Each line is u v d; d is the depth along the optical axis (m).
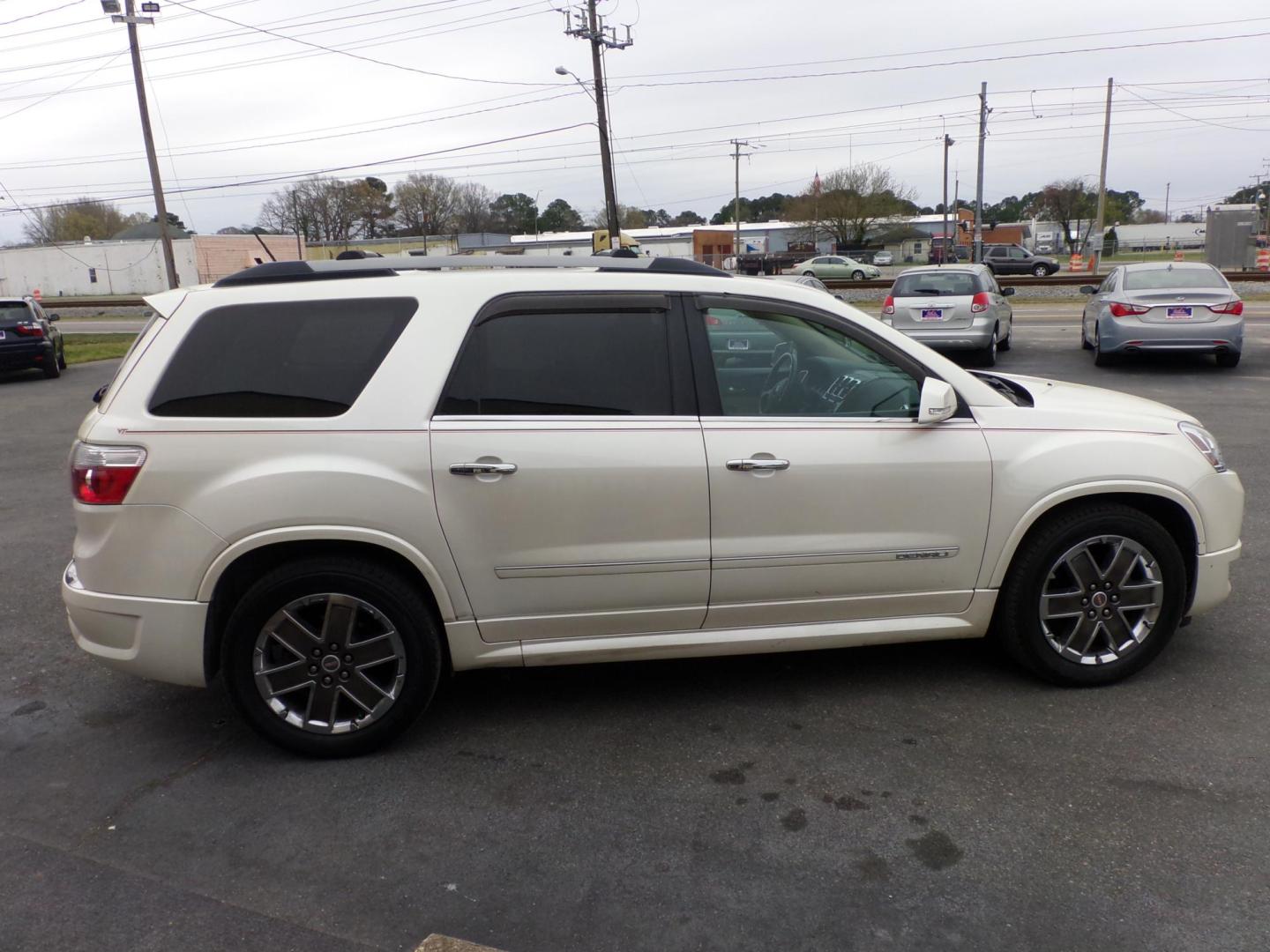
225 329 3.55
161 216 35.69
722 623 3.82
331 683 3.63
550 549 3.61
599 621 3.72
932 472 3.79
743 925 2.70
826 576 3.80
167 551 3.45
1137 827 3.09
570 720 3.95
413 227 89.56
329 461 3.46
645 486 3.61
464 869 2.98
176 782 3.54
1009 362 15.45
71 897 2.88
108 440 3.47
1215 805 3.20
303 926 2.74
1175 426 4.10
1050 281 32.81
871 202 70.69
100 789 3.50
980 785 3.37
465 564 3.58
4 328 17.84
